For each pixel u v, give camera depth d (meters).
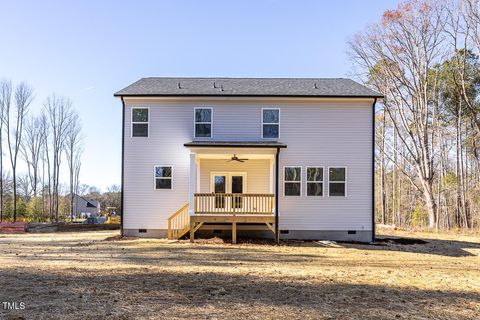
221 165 19.12
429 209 30.39
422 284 9.16
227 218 16.88
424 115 30.86
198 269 10.52
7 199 43.50
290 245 16.67
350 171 18.50
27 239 19.20
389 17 30.73
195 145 16.89
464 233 25.88
